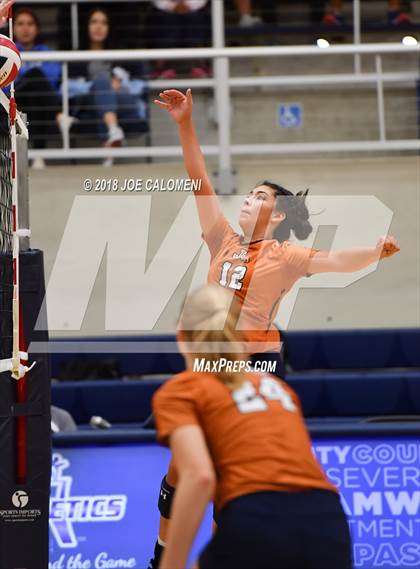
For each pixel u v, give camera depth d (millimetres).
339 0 17641
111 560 8109
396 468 8352
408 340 11758
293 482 4676
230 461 4746
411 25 17219
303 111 15539
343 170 11555
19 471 6988
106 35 15164
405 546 8180
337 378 11492
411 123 15477
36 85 13531
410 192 11273
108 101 13234
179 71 15430
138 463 8391
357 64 14820
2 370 6938
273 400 4961
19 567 6945
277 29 16953
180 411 4750
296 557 4535
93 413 11352
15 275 6816
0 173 7262
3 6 7051
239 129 15445
